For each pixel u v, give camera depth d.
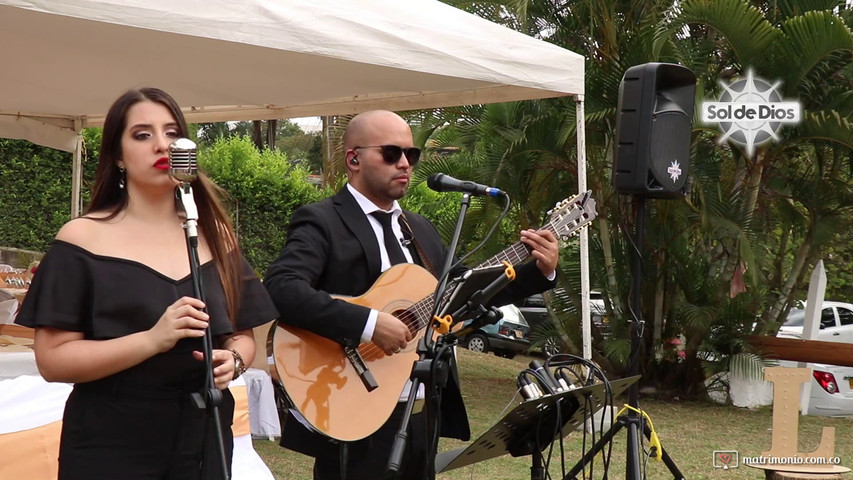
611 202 10.34
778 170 10.46
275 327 3.36
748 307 10.36
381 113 3.55
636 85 4.46
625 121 4.46
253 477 4.37
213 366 2.27
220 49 5.37
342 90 7.04
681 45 9.84
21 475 3.71
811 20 9.00
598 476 5.95
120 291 2.22
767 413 9.68
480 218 10.56
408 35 5.34
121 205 2.37
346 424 3.31
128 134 2.31
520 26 9.55
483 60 5.81
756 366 9.84
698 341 10.28
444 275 2.89
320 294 3.27
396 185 3.50
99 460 2.18
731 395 10.22
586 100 9.64
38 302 2.20
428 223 3.75
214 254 2.45
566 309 10.93
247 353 2.46
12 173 12.14
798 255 10.66
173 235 2.38
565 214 3.48
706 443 7.69
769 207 11.09
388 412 3.35
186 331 2.14
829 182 10.12
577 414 3.17
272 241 14.11
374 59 5.17
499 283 2.86
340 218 3.46
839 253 15.52
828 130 9.30
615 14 10.26
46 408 3.84
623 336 10.45
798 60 9.25
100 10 4.10
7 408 3.74
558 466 6.15
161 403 2.23
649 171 4.39
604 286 10.59
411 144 3.54
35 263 7.09
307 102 7.74
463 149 11.18
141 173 2.31
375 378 3.37
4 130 8.62
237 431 4.40
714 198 9.55
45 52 5.58
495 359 13.77
